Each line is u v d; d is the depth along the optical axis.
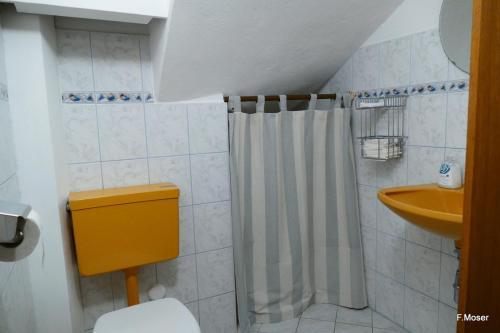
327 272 2.32
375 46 2.02
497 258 1.03
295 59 2.03
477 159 0.93
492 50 0.91
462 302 0.98
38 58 1.42
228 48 1.75
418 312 1.94
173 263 1.96
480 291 1.00
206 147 1.99
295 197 2.18
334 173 2.24
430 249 1.84
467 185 0.94
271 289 2.17
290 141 2.14
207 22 1.56
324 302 2.35
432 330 1.87
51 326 1.51
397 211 1.45
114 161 1.79
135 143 1.83
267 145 2.08
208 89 1.97
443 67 1.68
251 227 2.13
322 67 2.21
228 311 2.12
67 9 1.37
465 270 0.97
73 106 1.70
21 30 1.39
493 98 0.94
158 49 1.68
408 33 1.83
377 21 1.95
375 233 2.17
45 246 1.47
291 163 2.15
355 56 2.17
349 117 2.19
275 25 1.72
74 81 1.69
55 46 1.63
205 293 2.05
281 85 2.24
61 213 1.52
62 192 1.57
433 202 1.65
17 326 1.22
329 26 1.86
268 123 2.07
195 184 1.98
